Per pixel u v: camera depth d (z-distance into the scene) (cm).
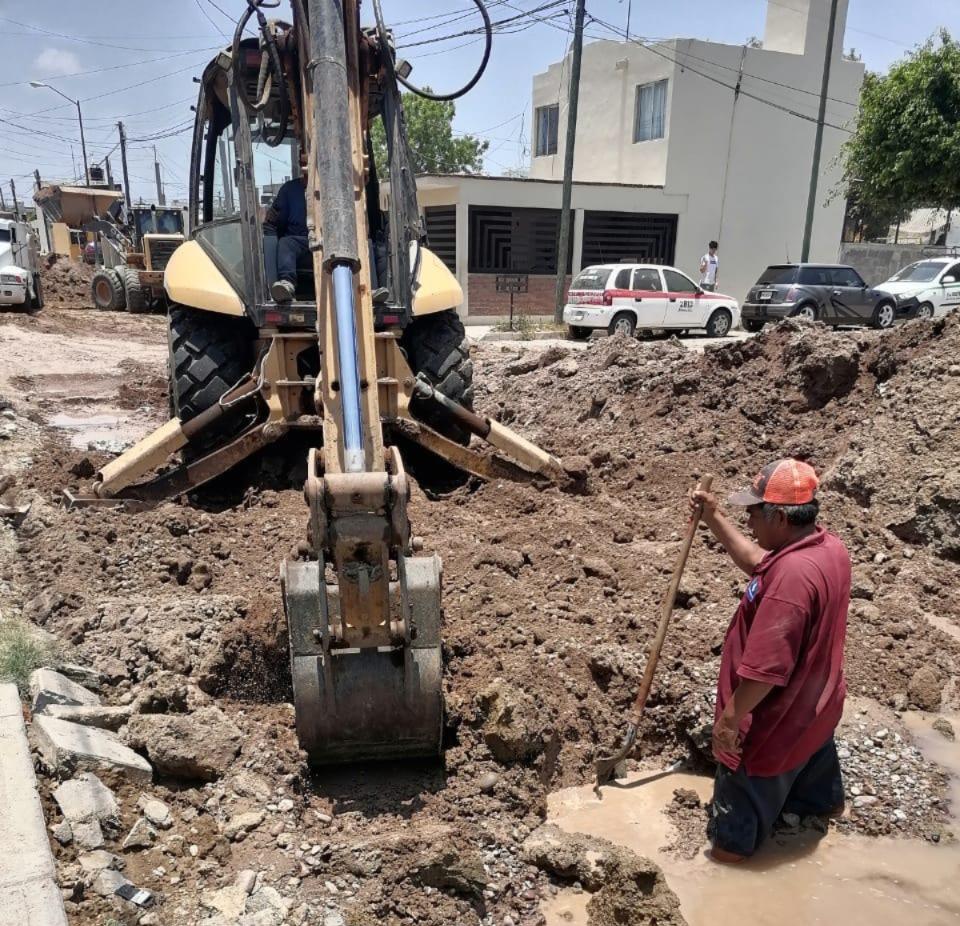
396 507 284
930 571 497
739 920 280
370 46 503
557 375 946
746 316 1883
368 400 374
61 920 237
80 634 392
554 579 460
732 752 292
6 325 1645
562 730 353
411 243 600
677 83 2252
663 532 547
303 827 298
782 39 2475
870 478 571
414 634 305
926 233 4209
